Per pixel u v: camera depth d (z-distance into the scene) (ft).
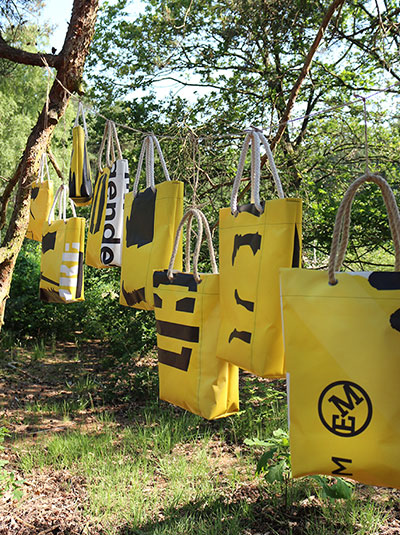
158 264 7.02
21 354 30.71
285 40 22.89
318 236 20.36
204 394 5.89
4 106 55.16
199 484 14.25
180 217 7.07
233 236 5.56
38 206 12.87
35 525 12.25
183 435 18.10
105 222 9.13
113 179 9.10
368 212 19.42
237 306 5.42
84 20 12.36
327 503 12.70
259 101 25.59
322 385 4.15
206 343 5.93
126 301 7.76
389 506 12.66
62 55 12.40
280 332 5.04
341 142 25.94
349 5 22.08
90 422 20.42
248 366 5.23
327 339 4.15
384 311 4.04
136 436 18.11
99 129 29.25
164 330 6.40
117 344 24.31
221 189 22.68
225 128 24.25
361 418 4.02
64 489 14.24
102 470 15.23
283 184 22.03
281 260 4.99
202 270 21.83
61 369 28.30
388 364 3.98
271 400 19.36
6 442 18.03
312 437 4.16
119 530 12.05
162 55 27.58
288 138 26.07
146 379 23.31
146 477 14.71
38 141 12.67
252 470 14.99
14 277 33.78
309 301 4.24
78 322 33.94
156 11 27.86
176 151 21.89
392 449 3.93
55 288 10.41
